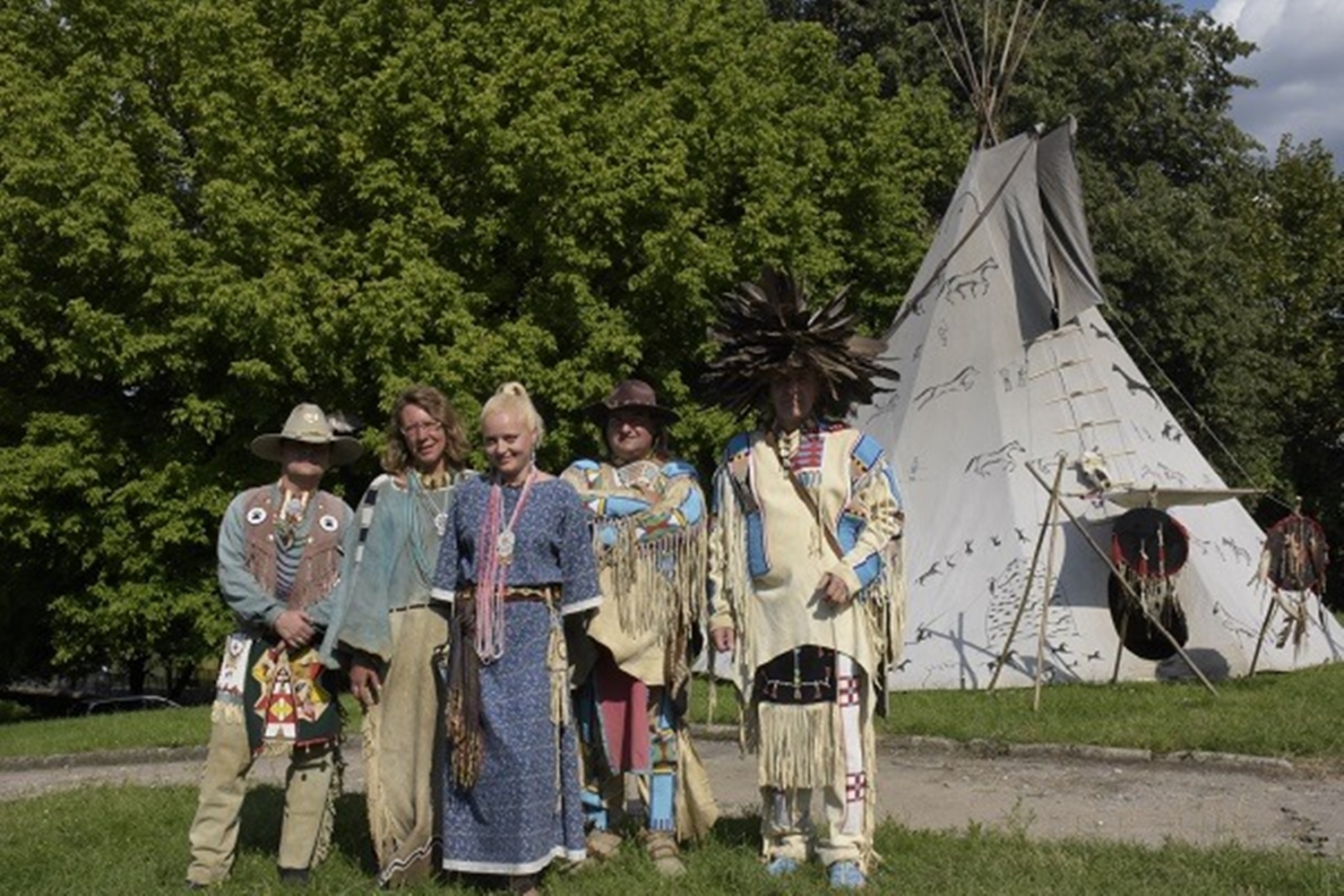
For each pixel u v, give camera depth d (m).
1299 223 37.75
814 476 5.55
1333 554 36.84
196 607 19.86
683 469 5.96
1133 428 13.15
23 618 24.41
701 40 22.88
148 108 20.12
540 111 19.59
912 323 14.28
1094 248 30.30
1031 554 12.41
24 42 20.53
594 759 5.89
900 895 5.09
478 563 5.36
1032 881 5.27
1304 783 8.01
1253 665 11.92
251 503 5.74
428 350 18.64
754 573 5.55
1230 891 5.09
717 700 11.87
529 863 5.18
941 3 15.78
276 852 6.25
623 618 5.69
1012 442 13.07
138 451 20.64
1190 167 34.97
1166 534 11.38
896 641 5.59
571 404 19.56
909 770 8.70
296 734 5.55
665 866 5.59
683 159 20.31
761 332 5.61
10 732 14.72
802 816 5.69
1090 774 8.41
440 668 5.56
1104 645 11.97
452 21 20.88
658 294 20.88
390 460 5.79
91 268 19.08
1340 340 36.81
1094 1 33.97
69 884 5.66
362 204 20.44
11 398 20.61
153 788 8.59
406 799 5.55
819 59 26.28
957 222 14.14
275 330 18.23
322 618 5.59
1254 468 32.03
